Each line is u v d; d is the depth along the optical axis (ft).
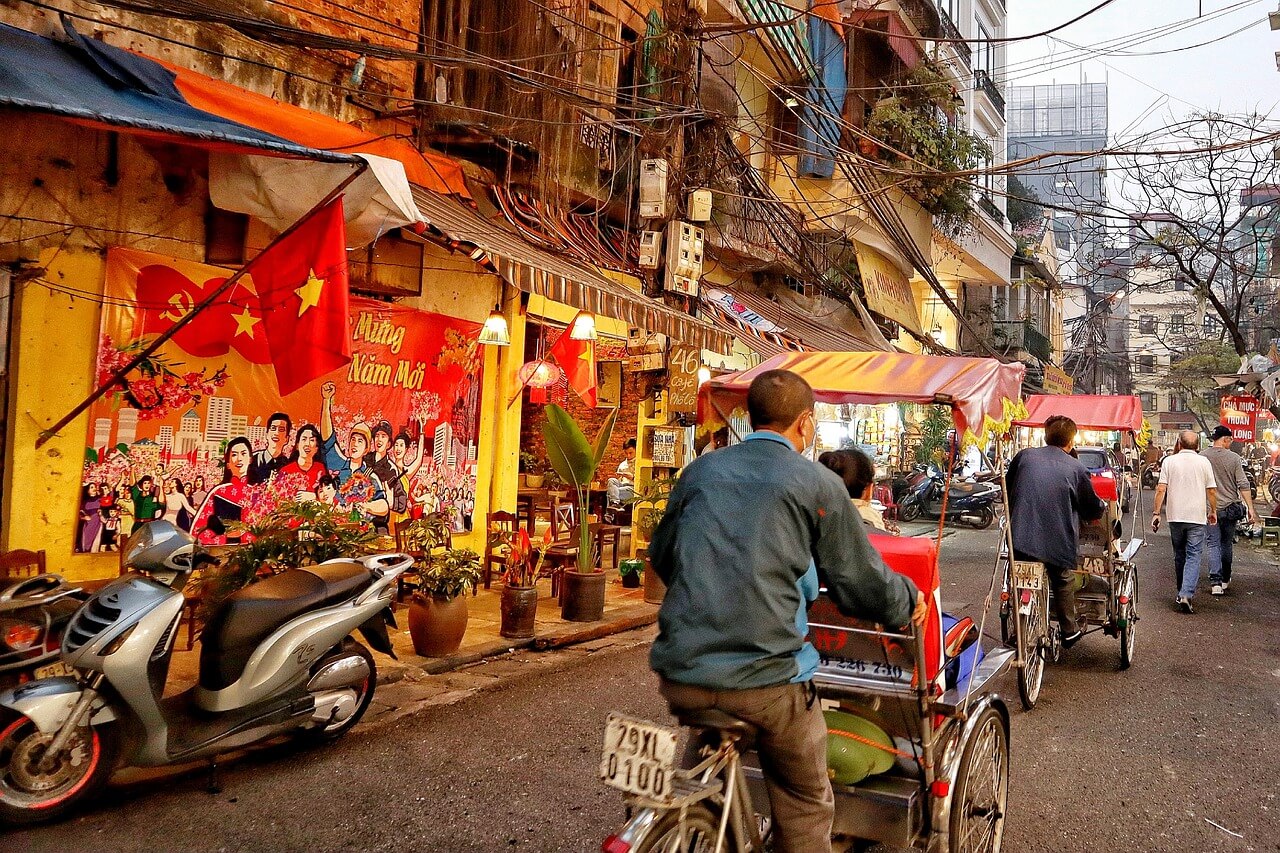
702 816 8.12
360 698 16.25
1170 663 24.00
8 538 18.43
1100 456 59.31
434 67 28.30
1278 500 55.26
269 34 19.76
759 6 43.96
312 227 17.46
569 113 32.73
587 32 34.27
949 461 11.63
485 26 30.14
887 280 56.03
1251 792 14.94
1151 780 15.37
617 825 12.82
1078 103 214.48
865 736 10.41
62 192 19.30
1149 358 176.35
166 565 13.60
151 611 12.74
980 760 11.35
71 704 12.07
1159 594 35.50
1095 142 201.57
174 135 14.76
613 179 34.42
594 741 16.35
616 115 36.29
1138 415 31.01
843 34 50.85
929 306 81.15
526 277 22.47
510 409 31.81
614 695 19.42
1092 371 140.15
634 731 7.71
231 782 13.91
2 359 18.54
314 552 18.56
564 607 26.30
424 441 28.14
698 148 34.42
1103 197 65.77
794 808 8.47
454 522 29.55
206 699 13.76
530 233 29.50
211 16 18.86
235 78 23.44
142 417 20.62
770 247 45.24
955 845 10.32
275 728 14.34
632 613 27.55
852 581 8.15
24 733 12.16
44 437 18.84
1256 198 89.97
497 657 22.44
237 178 19.71
